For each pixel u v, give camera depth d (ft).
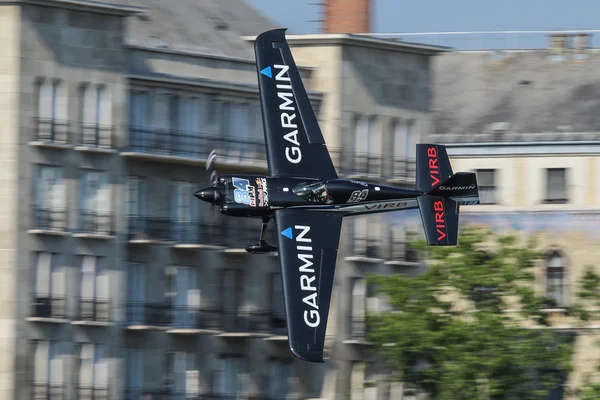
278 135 574.97
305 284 543.39
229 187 562.66
